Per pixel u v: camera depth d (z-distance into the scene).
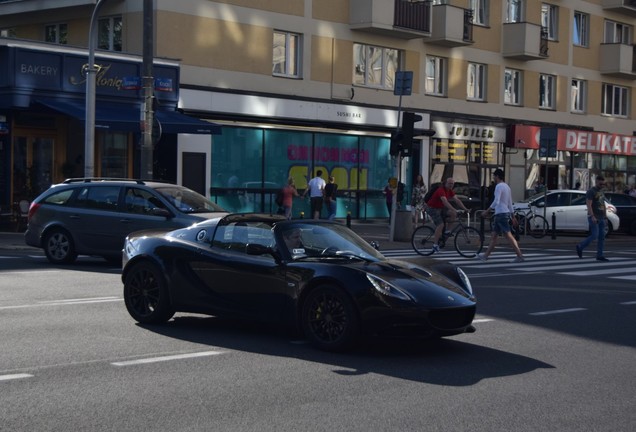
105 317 11.04
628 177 49.12
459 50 38.81
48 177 26.69
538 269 18.52
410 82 23.52
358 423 6.45
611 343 10.13
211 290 10.05
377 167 35.62
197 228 10.46
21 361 8.38
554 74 44.12
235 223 10.16
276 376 7.97
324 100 32.78
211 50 29.47
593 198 21.23
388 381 7.87
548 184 44.25
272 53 31.38
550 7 44.09
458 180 38.97
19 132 25.89
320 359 8.77
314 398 7.17
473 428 6.41
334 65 33.53
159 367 8.24
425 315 8.73
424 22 35.44
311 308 9.20
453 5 37.47
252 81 30.72
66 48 25.47
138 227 16.31
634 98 49.59
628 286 15.72
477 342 9.98
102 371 8.02
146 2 20.88
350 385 7.67
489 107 40.44
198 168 29.03
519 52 40.53
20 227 24.92
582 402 7.29
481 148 40.09
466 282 9.81
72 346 9.16
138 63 27.19
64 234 17.16
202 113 28.66
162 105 27.61
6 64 24.28
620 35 48.91
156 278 10.45
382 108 35.06
